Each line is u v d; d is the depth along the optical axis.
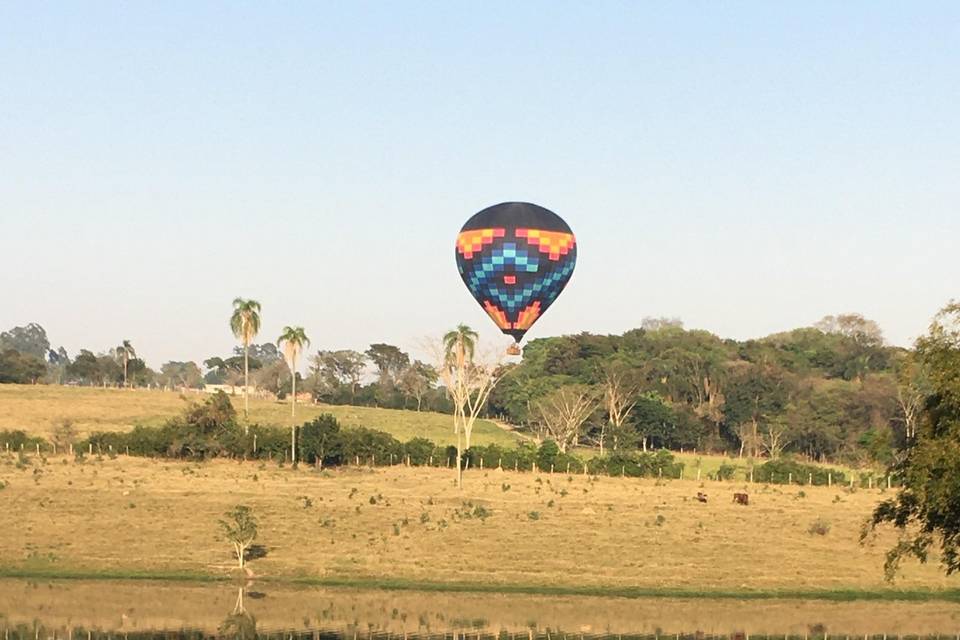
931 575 78.69
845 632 63.09
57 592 70.94
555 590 74.50
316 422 113.75
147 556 79.00
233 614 65.00
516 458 115.81
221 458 112.62
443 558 79.81
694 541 84.12
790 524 88.88
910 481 29.44
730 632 62.72
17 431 120.50
